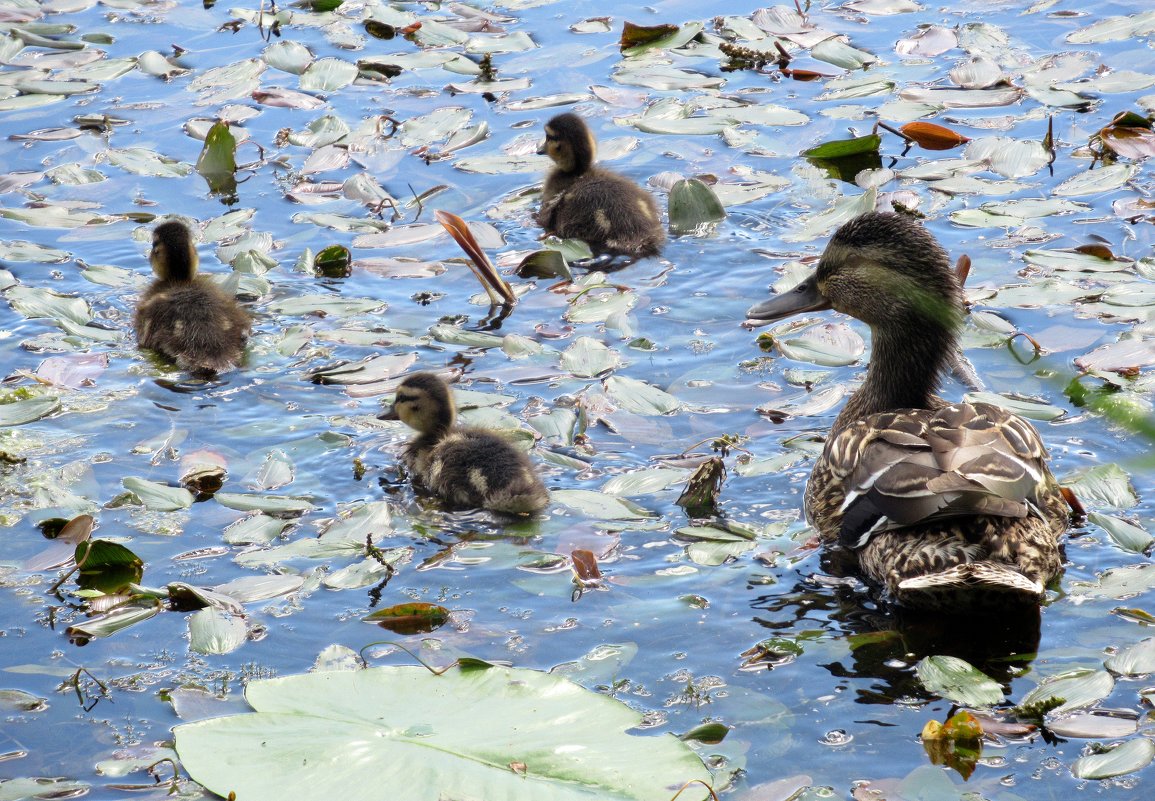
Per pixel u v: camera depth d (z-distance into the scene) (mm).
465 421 7277
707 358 7961
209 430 7375
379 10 13469
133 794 4578
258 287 8898
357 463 7027
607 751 4621
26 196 10164
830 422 7227
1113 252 8695
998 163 9961
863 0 13219
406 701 4938
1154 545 5914
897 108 10922
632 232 9336
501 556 6121
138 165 10531
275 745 4680
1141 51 11539
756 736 4801
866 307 6883
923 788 4461
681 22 12992
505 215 9930
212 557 6156
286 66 12297
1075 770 4531
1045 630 5383
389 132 11094
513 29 13086
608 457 6977
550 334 8312
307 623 5633
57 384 7836
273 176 10469
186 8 13781
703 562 6008
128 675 5312
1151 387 7145
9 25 13195
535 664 5293
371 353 8141
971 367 7543
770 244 9266
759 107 11211
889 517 5629
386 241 9492
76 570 6070
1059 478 6438
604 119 11188
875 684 5094
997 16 12625
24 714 5066
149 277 9109
